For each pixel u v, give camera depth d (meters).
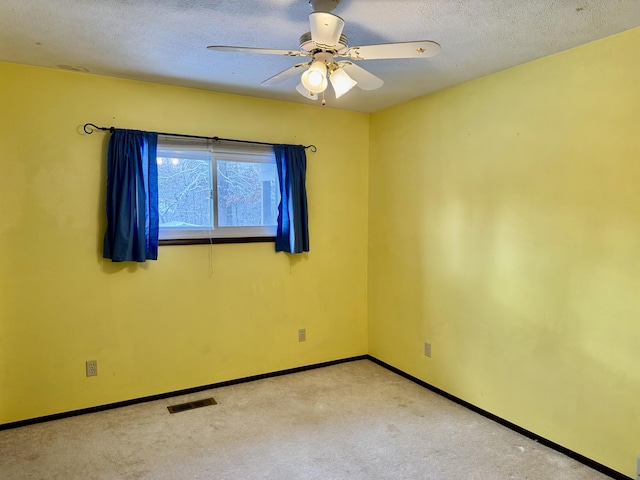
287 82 2.97
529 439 2.61
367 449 2.49
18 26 2.08
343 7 1.85
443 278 3.21
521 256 2.64
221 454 2.43
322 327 3.83
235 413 2.93
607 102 2.19
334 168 3.80
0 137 2.60
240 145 3.35
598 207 2.25
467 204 2.99
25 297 2.71
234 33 2.17
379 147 3.82
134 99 2.95
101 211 2.89
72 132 2.78
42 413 2.79
